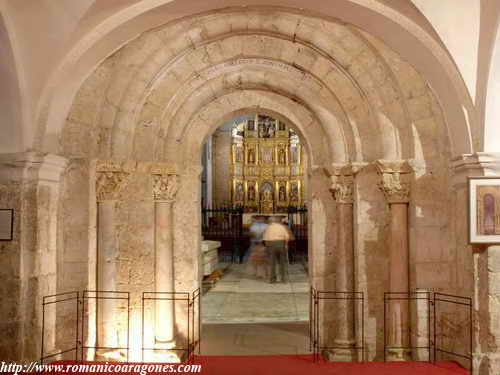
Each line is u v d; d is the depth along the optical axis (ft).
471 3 16.55
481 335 18.12
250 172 79.92
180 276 24.94
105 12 17.56
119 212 23.17
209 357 20.01
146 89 22.16
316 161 25.43
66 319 21.08
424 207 20.77
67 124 20.93
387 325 22.29
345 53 21.89
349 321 23.58
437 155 20.79
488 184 17.89
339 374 18.03
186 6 18.58
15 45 17.46
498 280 17.89
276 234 43.29
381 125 21.81
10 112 18.38
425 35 17.80
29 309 18.76
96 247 21.98
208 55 22.94
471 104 17.93
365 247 22.91
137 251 23.32
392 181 21.48
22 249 18.69
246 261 56.49
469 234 17.95
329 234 25.07
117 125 21.77
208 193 75.31
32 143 18.83
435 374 17.98
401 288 21.56
